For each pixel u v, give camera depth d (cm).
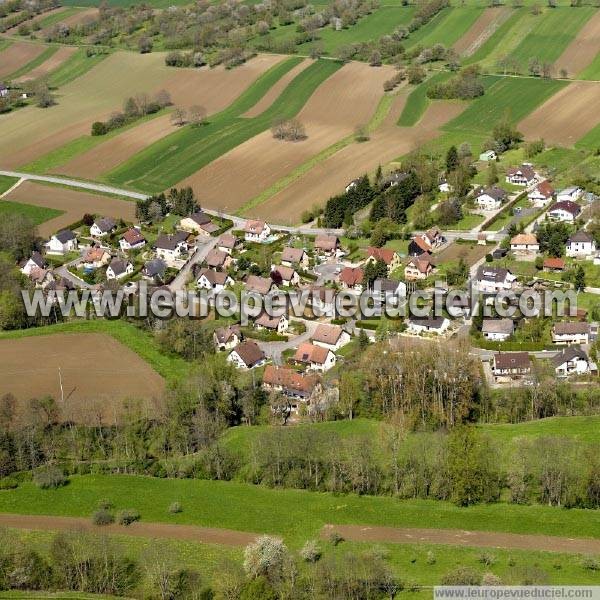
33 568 12256
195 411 16075
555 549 12381
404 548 12538
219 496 14225
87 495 14388
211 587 11794
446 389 16100
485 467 13825
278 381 17362
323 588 11419
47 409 16112
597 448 13812
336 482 14200
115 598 11750
